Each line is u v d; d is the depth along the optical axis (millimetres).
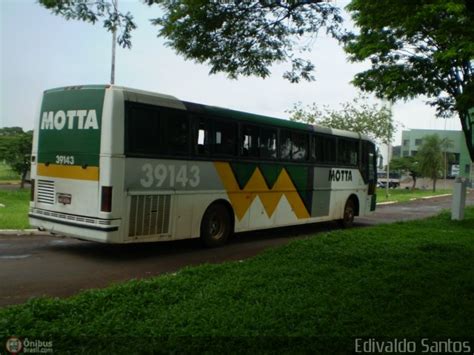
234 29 7609
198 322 4762
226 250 10422
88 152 8625
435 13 7273
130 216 8664
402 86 10383
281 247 9125
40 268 7934
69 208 8922
